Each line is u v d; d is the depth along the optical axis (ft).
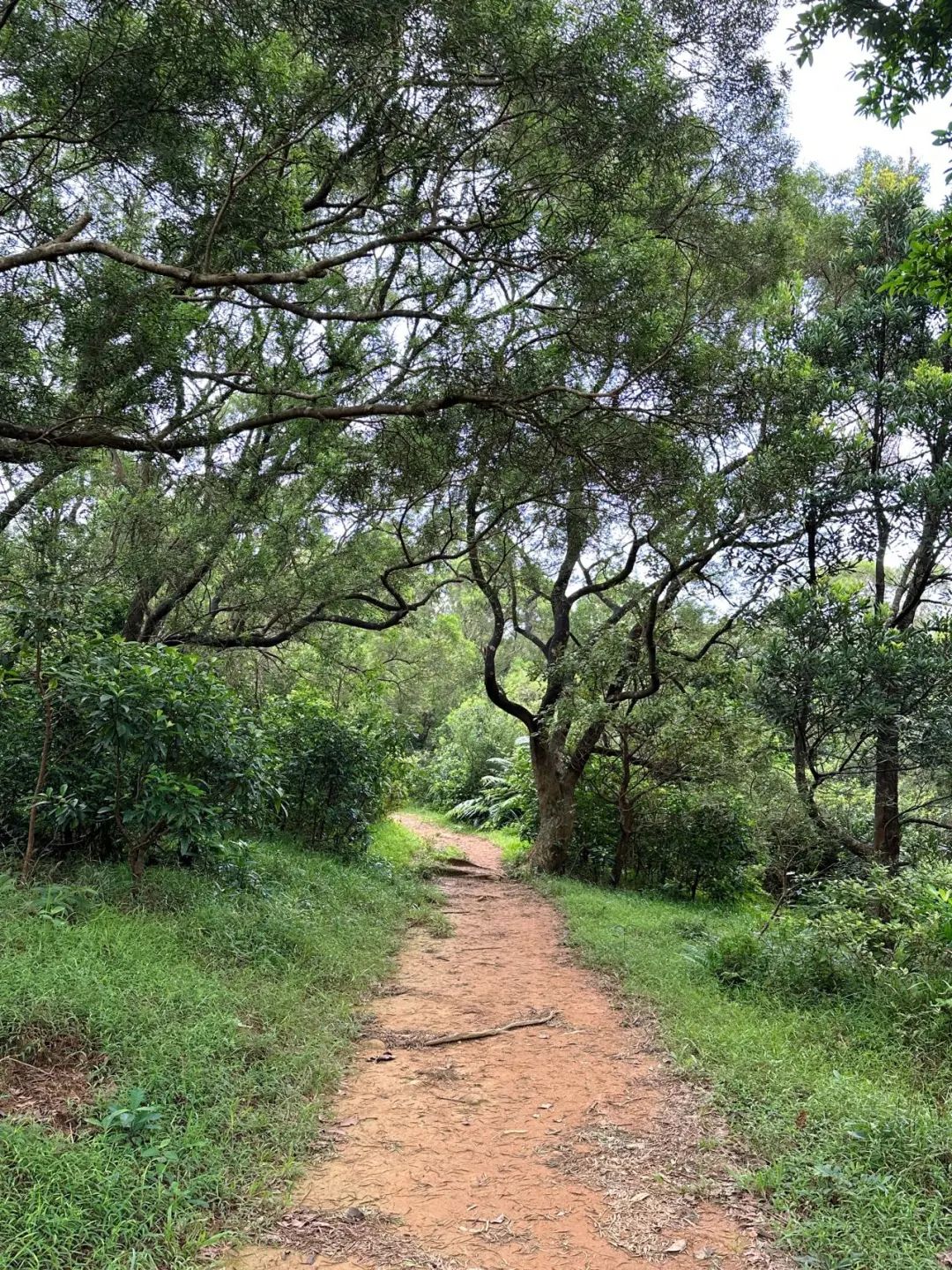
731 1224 10.62
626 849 42.47
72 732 20.47
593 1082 15.37
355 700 44.42
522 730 78.69
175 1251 8.99
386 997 20.18
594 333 19.45
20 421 16.94
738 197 31.83
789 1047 16.08
